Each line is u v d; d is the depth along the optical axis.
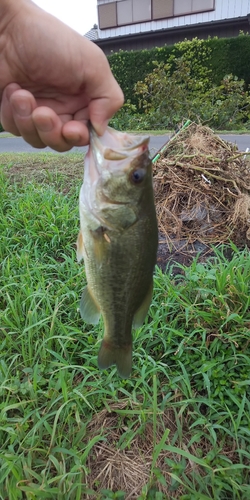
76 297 0.47
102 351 0.28
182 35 2.55
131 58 2.39
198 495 0.30
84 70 0.24
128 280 0.27
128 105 2.23
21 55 0.23
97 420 0.37
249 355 0.41
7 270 0.52
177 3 2.54
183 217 0.61
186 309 0.42
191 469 0.34
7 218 0.67
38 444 0.33
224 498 0.32
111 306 0.27
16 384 0.37
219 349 0.41
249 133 1.73
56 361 0.41
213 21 2.38
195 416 0.37
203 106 1.95
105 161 0.24
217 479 0.32
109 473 0.34
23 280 0.49
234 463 0.34
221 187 0.62
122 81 2.45
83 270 0.51
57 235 0.60
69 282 0.50
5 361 0.41
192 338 0.43
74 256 0.57
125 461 0.35
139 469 0.34
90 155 0.25
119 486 0.33
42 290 0.48
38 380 0.38
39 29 0.23
